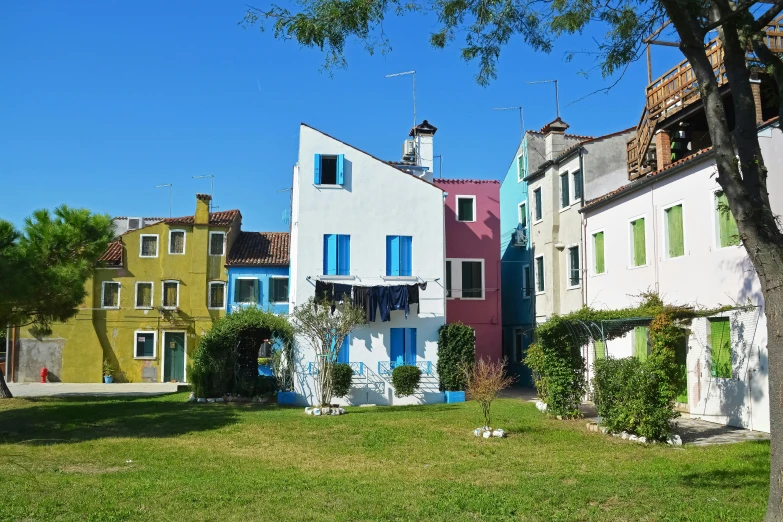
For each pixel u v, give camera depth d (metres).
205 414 20.41
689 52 7.74
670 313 14.91
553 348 18.78
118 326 37.38
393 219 26.56
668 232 19.75
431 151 33.19
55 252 22.58
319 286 25.12
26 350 37.06
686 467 11.60
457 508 8.85
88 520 8.17
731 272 16.73
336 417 19.73
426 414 20.33
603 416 16.09
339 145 26.59
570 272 26.72
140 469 11.91
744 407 16.22
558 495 9.50
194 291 37.44
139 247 37.75
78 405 23.02
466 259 31.53
